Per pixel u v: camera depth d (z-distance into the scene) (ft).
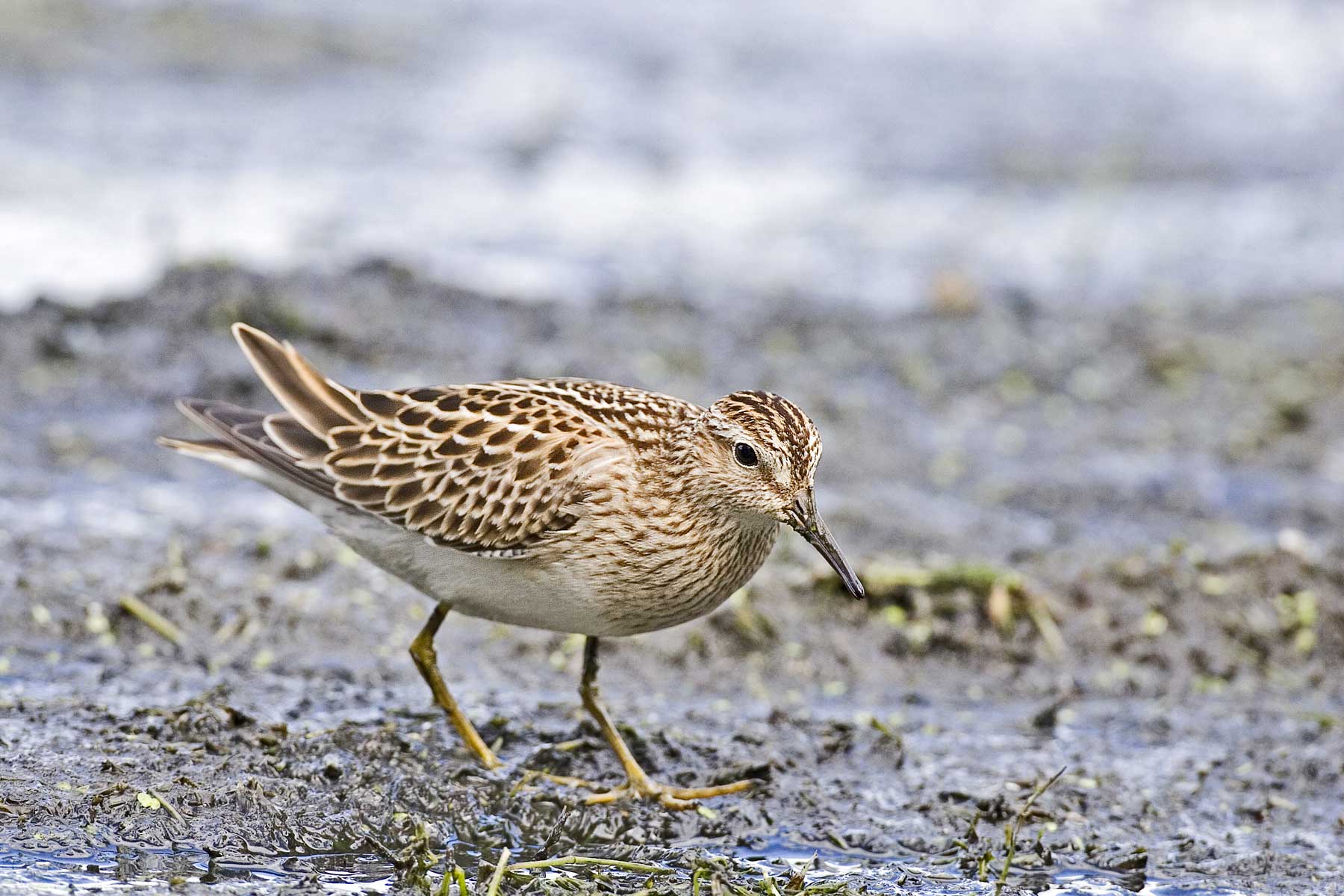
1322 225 78.74
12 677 33.63
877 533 44.34
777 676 37.37
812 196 78.69
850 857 29.35
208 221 66.49
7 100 78.07
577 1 108.27
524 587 29.84
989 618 39.17
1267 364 59.67
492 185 76.13
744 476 29.09
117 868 26.94
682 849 29.01
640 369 54.19
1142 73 102.37
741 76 96.48
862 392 54.85
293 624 36.94
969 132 89.35
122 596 36.70
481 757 31.07
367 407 30.37
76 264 60.54
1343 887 29.01
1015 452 51.44
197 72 85.66
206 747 30.45
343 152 78.02
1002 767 33.09
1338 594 40.83
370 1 101.50
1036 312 63.72
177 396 49.57
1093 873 29.25
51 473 44.60
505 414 29.81
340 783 29.76
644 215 74.23
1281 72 104.17
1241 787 32.65
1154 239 75.41
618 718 34.06
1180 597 40.40
